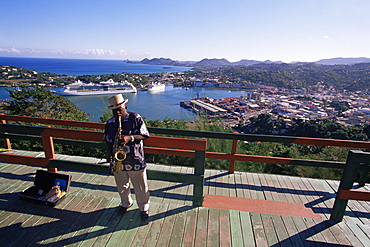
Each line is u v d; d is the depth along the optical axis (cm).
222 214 214
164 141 208
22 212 208
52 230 187
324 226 203
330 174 459
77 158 365
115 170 180
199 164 210
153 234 185
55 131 232
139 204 203
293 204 272
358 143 282
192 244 176
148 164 366
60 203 223
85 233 184
